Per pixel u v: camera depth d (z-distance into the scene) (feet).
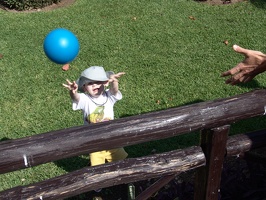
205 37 17.79
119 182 6.36
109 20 19.27
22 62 16.12
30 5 20.61
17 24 19.15
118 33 18.15
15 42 17.58
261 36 17.92
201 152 6.69
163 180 6.72
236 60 16.14
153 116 6.12
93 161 10.30
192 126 6.27
